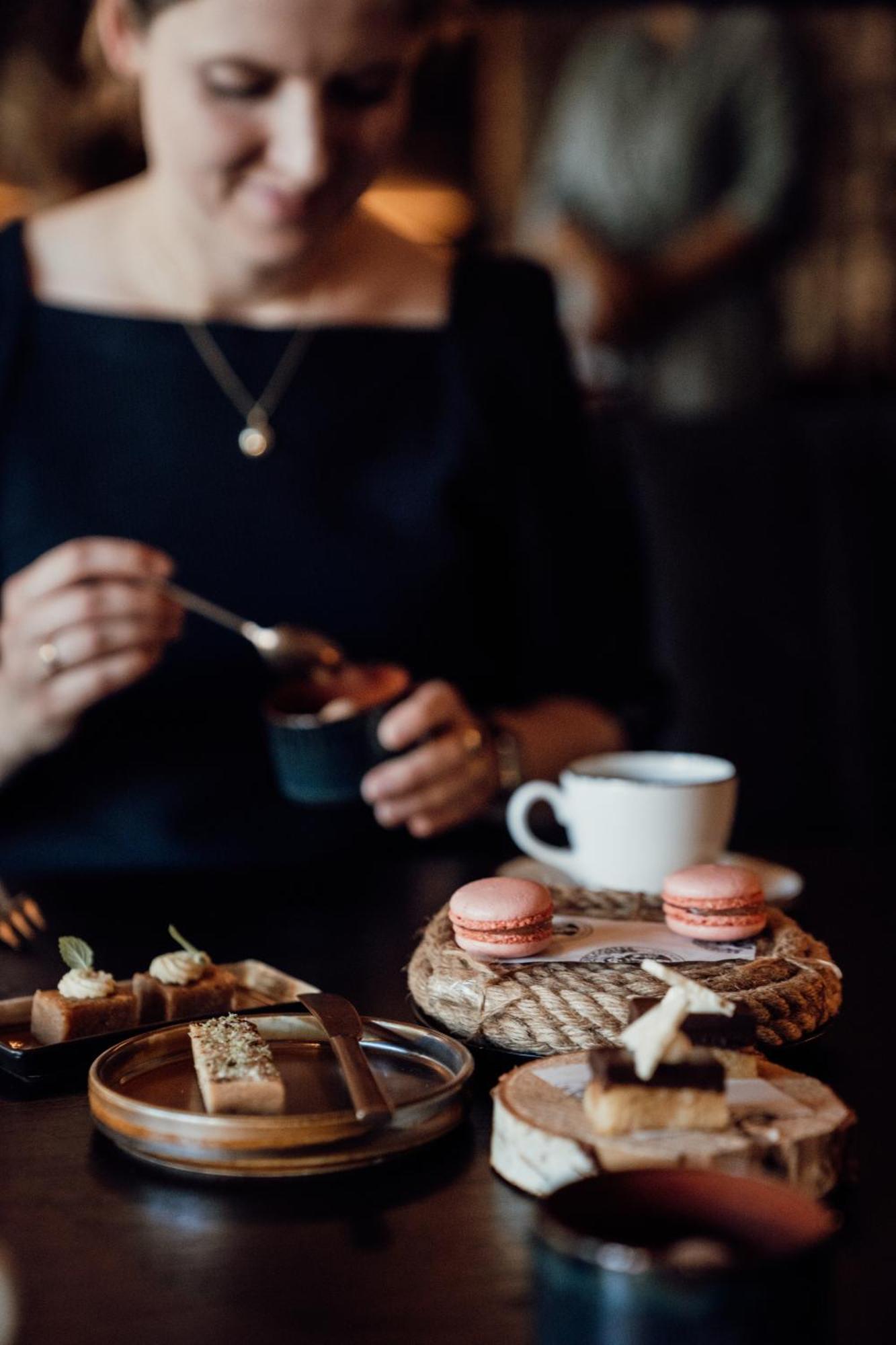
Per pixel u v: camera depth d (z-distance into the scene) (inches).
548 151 156.7
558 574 62.6
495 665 62.4
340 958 34.8
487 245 176.9
